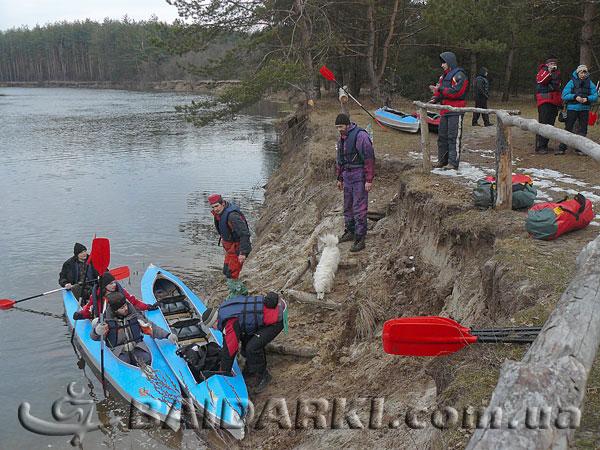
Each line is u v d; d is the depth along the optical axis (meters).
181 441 5.97
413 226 7.30
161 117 47.00
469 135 12.34
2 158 26.00
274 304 6.29
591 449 2.58
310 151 13.09
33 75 146.50
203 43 22.31
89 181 20.58
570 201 5.30
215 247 12.98
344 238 8.54
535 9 20.30
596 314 2.05
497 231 5.61
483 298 4.90
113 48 130.88
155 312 8.45
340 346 6.48
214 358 6.90
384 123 14.12
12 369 7.57
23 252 12.79
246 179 20.69
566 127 9.27
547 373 1.80
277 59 22.00
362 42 27.81
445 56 8.13
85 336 8.18
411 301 6.39
